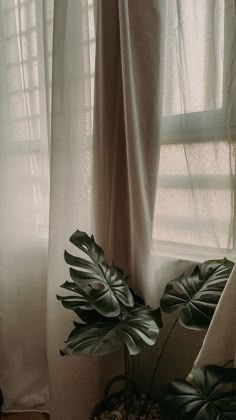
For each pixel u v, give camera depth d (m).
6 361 1.36
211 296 0.80
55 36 0.94
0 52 1.17
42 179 1.23
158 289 1.04
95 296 0.78
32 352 1.34
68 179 1.02
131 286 1.03
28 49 1.15
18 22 1.15
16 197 1.25
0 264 1.29
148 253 0.97
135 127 0.92
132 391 1.09
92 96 1.02
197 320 0.76
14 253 1.29
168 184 0.98
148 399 1.06
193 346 1.03
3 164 1.23
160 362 1.11
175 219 0.98
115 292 0.82
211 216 0.92
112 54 0.95
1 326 1.34
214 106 0.86
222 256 0.93
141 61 0.90
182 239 0.98
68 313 1.09
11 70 1.18
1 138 1.21
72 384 1.11
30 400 1.33
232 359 0.72
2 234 1.27
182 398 0.59
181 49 0.88
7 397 1.35
